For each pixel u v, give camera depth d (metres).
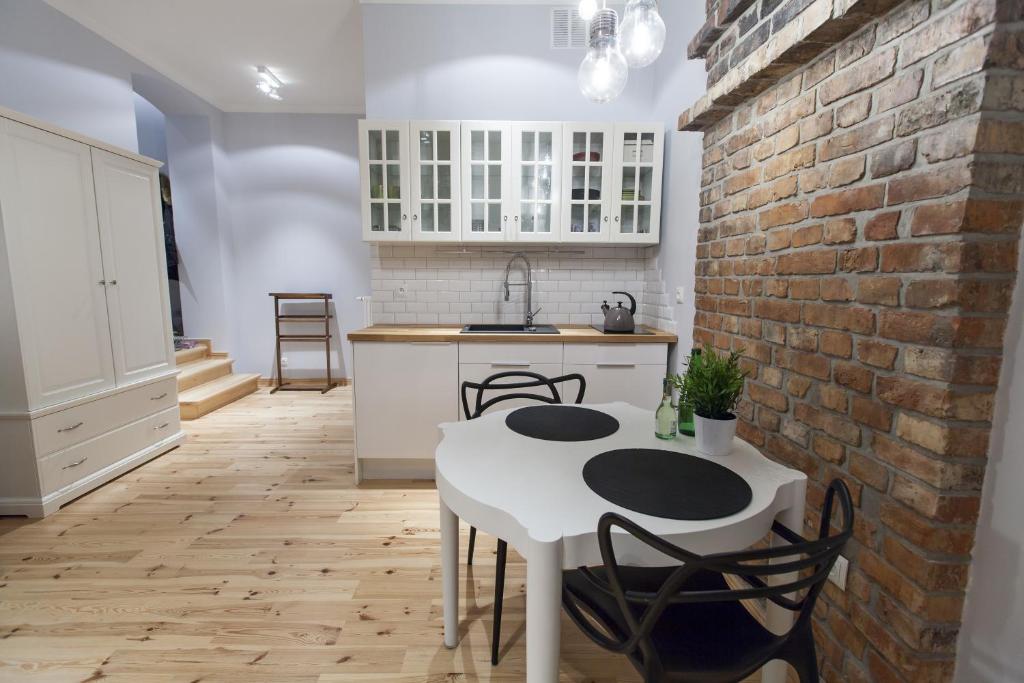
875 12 1.10
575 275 3.27
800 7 1.31
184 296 4.86
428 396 2.71
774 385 1.58
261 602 1.73
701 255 2.12
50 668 1.43
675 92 2.68
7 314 2.19
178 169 4.69
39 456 2.30
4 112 2.12
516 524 0.93
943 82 0.96
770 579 1.21
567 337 2.68
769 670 1.21
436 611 1.71
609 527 0.81
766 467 1.18
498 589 1.44
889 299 1.11
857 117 1.20
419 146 2.84
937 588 1.01
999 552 0.96
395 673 1.43
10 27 2.86
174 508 2.43
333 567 1.95
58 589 1.78
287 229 4.99
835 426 1.30
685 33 2.52
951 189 0.95
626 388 2.74
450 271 3.26
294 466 3.00
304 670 1.44
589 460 1.22
